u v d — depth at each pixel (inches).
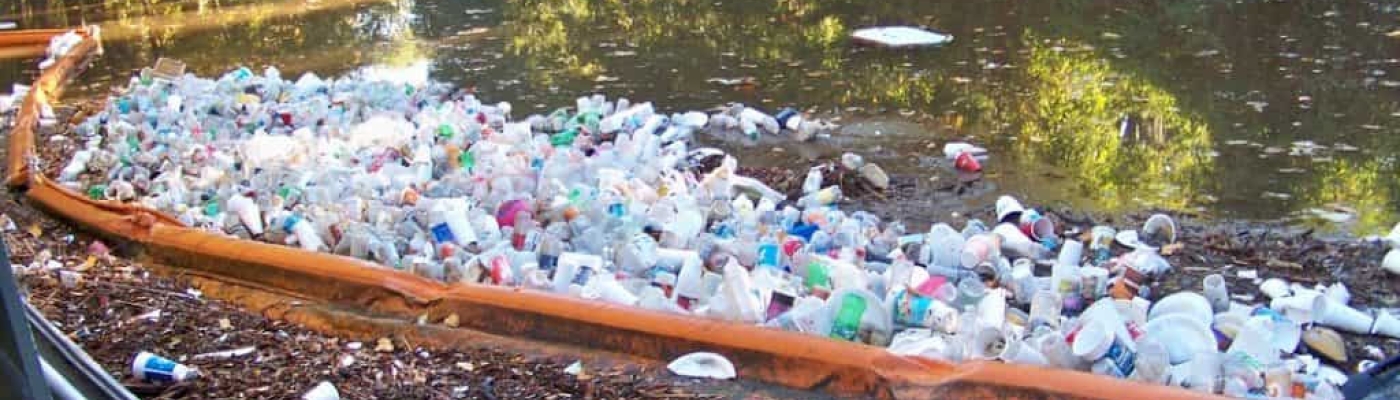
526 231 241.3
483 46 494.6
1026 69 402.3
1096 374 166.9
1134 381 162.7
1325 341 183.5
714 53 454.9
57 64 500.1
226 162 300.7
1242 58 398.9
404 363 189.5
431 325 204.1
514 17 561.3
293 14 616.4
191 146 318.3
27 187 300.0
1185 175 288.0
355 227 245.6
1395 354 182.9
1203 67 390.9
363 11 611.5
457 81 427.8
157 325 206.5
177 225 253.4
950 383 169.5
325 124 338.0
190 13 644.1
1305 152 300.4
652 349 188.7
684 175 279.7
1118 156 306.0
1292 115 332.2
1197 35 436.5
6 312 66.4
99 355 192.5
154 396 177.2
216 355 192.9
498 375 183.5
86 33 564.7
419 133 319.9
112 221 260.2
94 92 448.8
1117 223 255.8
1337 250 231.8
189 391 178.4
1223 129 323.9
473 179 273.7
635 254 222.1
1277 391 163.8
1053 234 241.8
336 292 218.5
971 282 204.7
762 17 521.0
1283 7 472.1
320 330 206.8
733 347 183.0
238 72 417.7
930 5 521.0
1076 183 286.4
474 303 204.1
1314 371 175.2
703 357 182.7
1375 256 227.1
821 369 176.4
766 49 456.4
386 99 368.2
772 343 181.3
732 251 224.4
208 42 550.9
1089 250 236.5
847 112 361.1
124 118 363.9
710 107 374.3
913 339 184.7
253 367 187.9
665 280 214.4
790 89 392.8
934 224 257.8
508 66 451.5
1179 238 242.2
